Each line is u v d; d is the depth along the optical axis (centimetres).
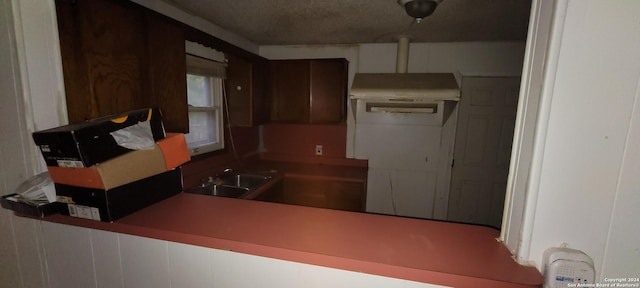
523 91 63
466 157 273
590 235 60
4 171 96
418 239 76
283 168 279
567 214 60
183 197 104
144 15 125
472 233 79
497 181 270
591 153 57
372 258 66
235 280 82
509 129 261
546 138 57
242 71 230
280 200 253
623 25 52
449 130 270
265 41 267
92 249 94
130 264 91
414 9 145
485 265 64
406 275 63
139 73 123
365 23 203
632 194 58
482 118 264
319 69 251
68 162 78
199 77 216
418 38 244
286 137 306
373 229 81
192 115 212
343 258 66
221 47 195
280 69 258
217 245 75
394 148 283
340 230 80
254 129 300
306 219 88
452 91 192
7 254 105
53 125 92
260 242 73
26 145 91
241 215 90
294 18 193
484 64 253
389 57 268
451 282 61
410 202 288
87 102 102
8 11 82
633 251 60
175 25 145
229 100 237
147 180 93
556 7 52
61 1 92
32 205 83
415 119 267
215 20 200
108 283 96
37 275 103
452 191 281
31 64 86
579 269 59
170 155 101
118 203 83
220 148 242
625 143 56
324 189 254
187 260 85
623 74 54
